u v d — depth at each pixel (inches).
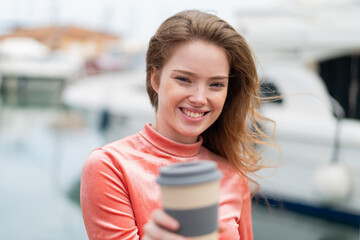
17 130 447.2
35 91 851.4
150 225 31.6
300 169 197.5
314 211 199.2
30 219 207.6
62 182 269.0
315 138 191.0
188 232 30.2
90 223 46.3
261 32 203.6
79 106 289.3
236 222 56.4
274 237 185.8
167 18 50.9
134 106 248.8
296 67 197.8
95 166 47.0
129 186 47.4
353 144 185.0
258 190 64.4
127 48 556.4
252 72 56.1
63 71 836.0
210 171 30.6
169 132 53.4
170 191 30.1
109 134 263.0
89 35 1057.5
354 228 191.8
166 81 49.0
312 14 203.8
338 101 193.5
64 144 373.7
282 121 195.2
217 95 49.1
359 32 187.5
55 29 1110.4
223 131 60.7
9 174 283.9
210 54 47.7
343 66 192.1
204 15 49.7
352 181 188.7
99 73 794.8
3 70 832.3
